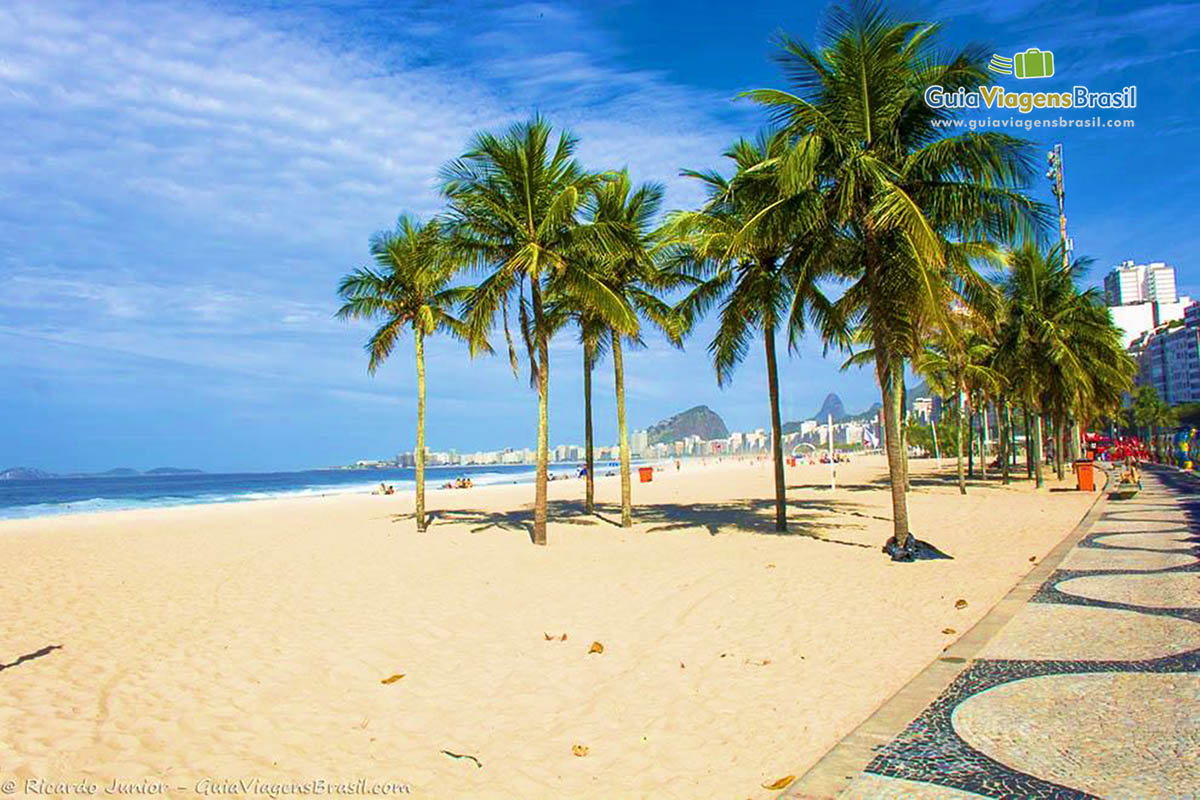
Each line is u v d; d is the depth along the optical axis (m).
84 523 25.98
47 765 4.64
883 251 12.35
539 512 15.97
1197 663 5.57
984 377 28.67
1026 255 26.94
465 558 14.44
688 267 17.67
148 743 5.04
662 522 20.22
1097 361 29.34
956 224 12.08
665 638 7.60
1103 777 3.74
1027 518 17.81
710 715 5.28
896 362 13.62
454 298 19.33
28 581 12.66
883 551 12.70
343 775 4.49
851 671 6.07
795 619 8.12
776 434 16.67
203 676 6.64
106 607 10.12
